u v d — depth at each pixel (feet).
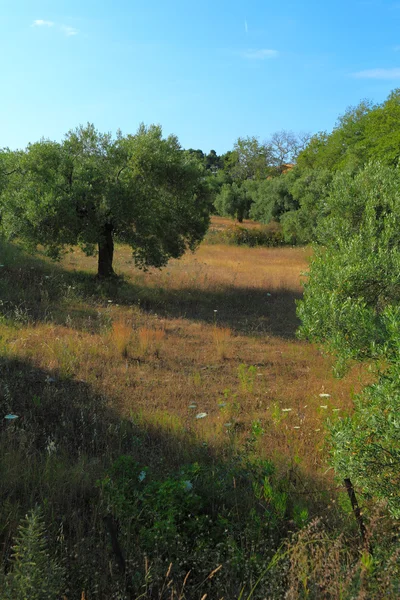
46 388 22.12
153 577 10.38
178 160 48.52
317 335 17.26
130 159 46.62
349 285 16.76
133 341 31.09
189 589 10.46
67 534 12.11
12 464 14.80
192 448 17.37
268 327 38.60
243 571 10.71
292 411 21.65
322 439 18.38
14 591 8.93
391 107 130.31
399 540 11.00
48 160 45.39
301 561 10.21
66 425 18.70
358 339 15.34
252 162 266.77
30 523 9.98
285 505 12.98
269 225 119.96
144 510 12.67
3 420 18.69
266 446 17.87
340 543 10.84
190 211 50.70
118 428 18.85
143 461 16.22
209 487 13.98
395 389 11.05
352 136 156.15
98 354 28.17
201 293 48.85
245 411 21.84
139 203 45.44
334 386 24.56
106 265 48.67
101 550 11.27
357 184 20.58
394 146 115.96
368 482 11.01
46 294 40.16
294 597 9.30
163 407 21.85
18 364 25.03
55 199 42.55
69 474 14.56
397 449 10.85
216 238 110.93
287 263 77.46
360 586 8.98
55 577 9.61
